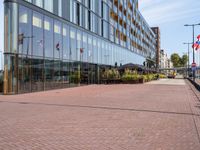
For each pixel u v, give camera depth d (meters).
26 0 19.73
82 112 10.51
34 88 20.78
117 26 46.00
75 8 28.52
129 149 5.59
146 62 81.94
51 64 23.25
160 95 18.30
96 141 6.23
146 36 82.62
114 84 34.72
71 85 27.56
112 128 7.62
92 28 33.66
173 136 6.73
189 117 9.47
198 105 12.91
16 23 18.70
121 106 12.31
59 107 11.95
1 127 7.75
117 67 44.28
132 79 37.03
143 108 11.67
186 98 16.41
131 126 7.90
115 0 44.94
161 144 5.98
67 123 8.32
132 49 59.03
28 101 14.29
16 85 18.86
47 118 9.18
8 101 14.28
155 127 7.78
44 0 22.14
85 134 6.91
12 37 18.52
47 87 22.67
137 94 18.95
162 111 10.85
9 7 18.47
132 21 59.47
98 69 35.91
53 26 23.62
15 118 9.18
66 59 26.19
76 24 28.61
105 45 39.06
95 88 26.02
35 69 20.86
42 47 21.81
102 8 37.75
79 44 29.45
